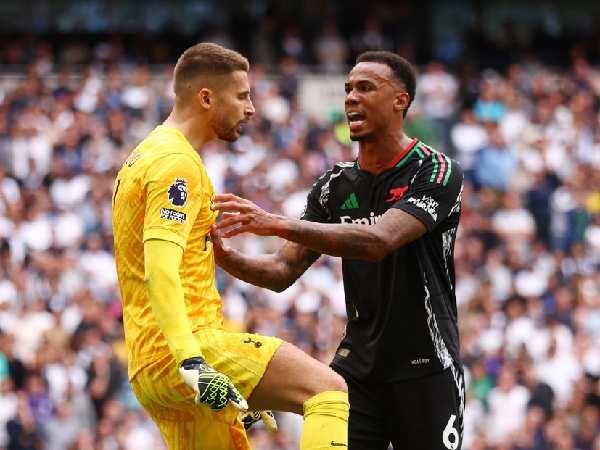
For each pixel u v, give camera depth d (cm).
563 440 2934
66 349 2933
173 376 1067
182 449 1149
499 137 4203
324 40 4884
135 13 5156
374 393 1280
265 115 4131
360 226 1177
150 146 1091
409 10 5228
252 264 1272
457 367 1284
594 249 3891
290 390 1080
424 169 1253
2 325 2998
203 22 5191
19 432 2691
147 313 1086
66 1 5103
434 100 4509
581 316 3434
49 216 3466
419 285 1259
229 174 3716
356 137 1259
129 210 1085
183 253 1062
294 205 3647
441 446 1259
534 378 3067
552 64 5297
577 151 4316
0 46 4978
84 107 4034
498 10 5403
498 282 3519
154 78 4434
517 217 3872
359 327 1300
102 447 2711
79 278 3234
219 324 1109
